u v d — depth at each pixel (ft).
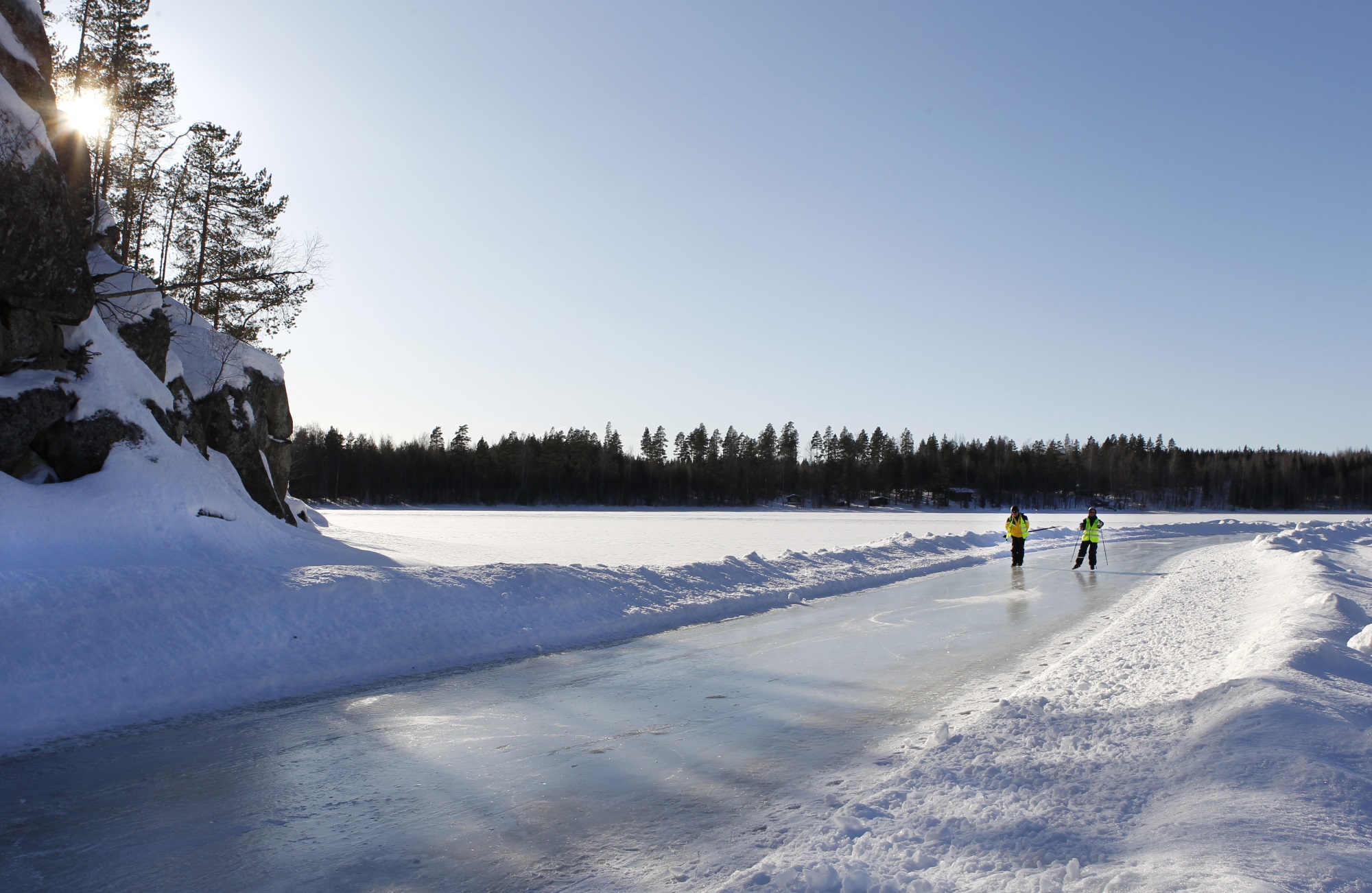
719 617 40.93
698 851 13.26
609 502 399.24
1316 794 12.28
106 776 17.12
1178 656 26.94
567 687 25.63
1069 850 11.61
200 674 24.56
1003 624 38.75
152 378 50.19
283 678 25.38
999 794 14.30
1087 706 19.97
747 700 23.84
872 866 11.71
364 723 21.34
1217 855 10.44
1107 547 98.84
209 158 98.99
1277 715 15.65
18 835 13.98
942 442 474.08
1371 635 23.88
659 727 20.95
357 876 12.47
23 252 39.29
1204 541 112.68
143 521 41.34
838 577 56.95
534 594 37.88
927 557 75.25
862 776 16.93
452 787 16.52
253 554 45.93
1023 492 407.44
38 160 40.32
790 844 13.26
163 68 89.35
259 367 70.18
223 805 15.48
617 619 37.24
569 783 16.69
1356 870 9.82
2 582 26.43
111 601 27.07
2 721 20.03
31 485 39.29
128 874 12.48
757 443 449.06
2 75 43.75
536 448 419.74
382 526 166.40
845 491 424.87
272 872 12.57
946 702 23.44
